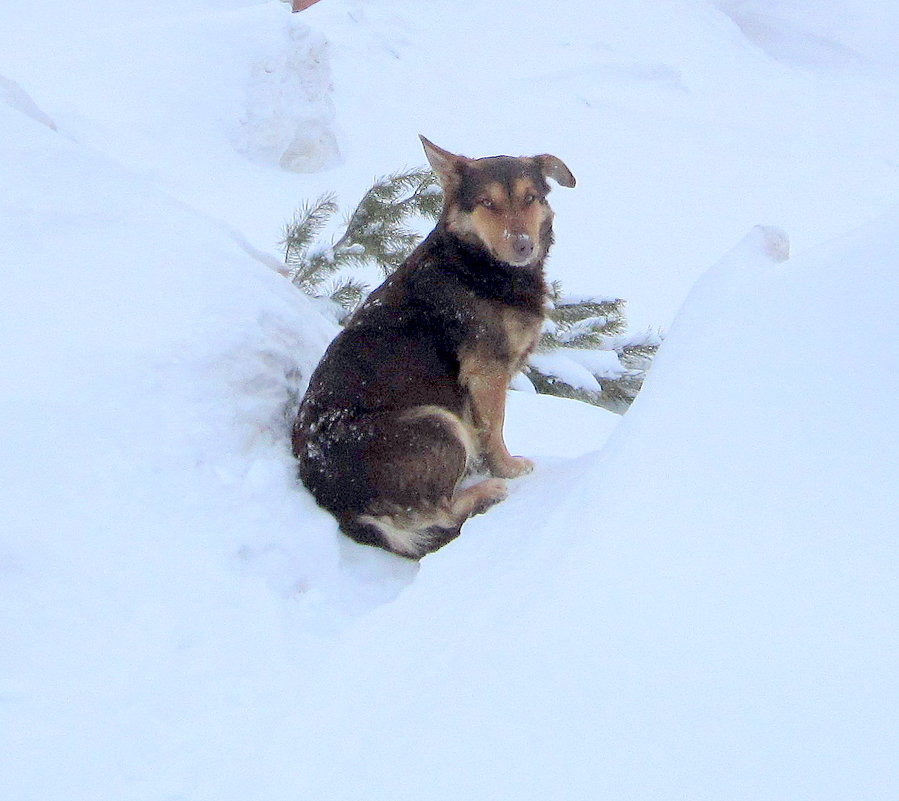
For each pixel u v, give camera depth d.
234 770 3.52
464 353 5.73
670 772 2.70
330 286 10.67
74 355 5.04
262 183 23.78
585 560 3.45
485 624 3.56
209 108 25.36
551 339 10.76
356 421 5.39
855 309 3.63
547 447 7.43
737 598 3.02
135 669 4.00
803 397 3.46
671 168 33.28
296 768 3.42
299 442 5.50
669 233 27.80
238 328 5.61
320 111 25.56
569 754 2.88
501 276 5.82
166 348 5.25
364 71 35.22
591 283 23.73
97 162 6.45
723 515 3.28
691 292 4.51
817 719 2.64
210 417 5.17
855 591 2.87
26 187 5.96
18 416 4.68
